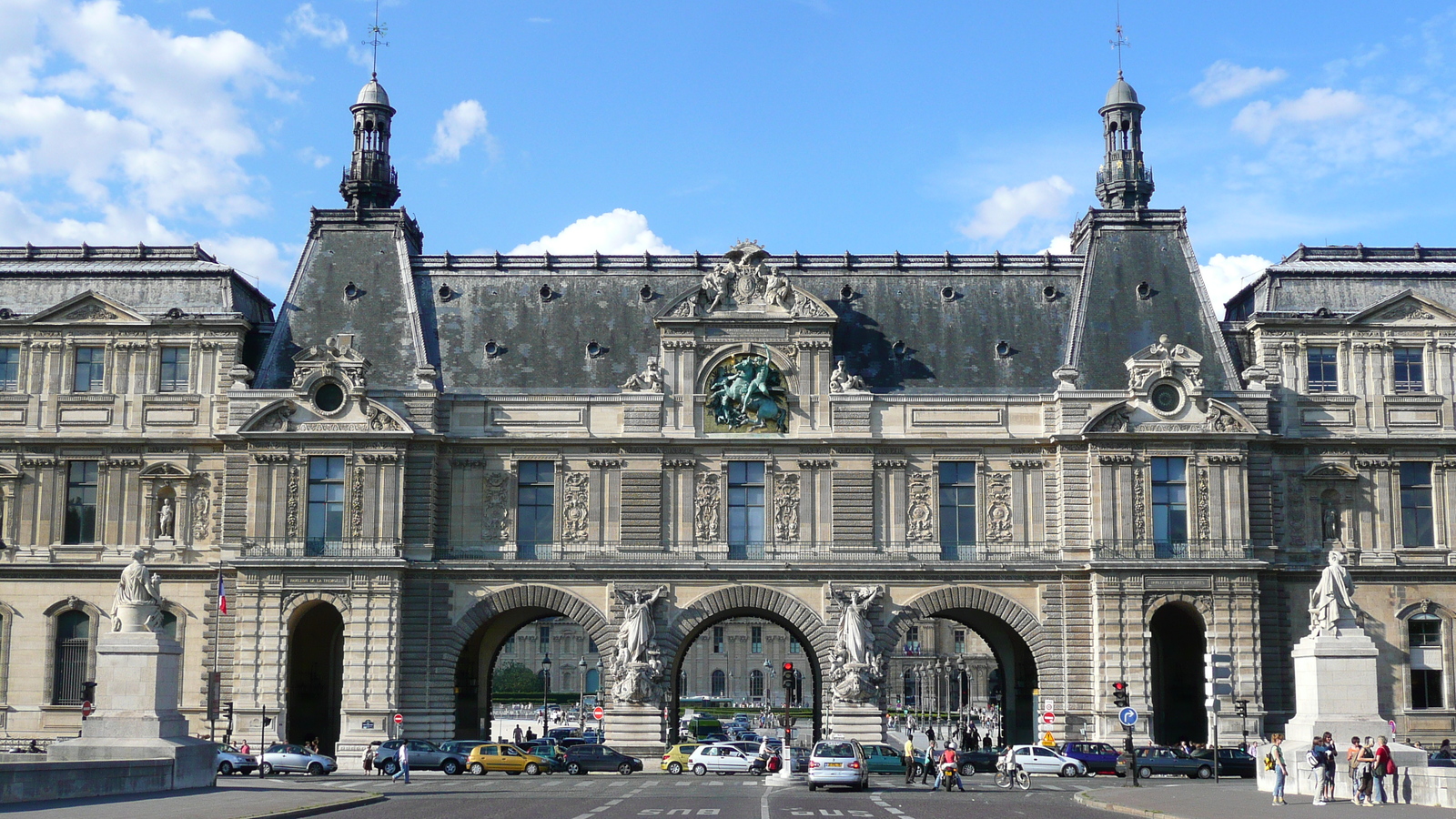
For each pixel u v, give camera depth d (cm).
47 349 9950
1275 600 9662
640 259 10456
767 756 9350
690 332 9806
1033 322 10219
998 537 9688
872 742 9406
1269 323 9925
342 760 9194
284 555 9419
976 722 16825
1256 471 9712
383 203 10794
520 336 10138
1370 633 9706
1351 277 10162
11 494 9819
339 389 9625
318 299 10150
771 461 9719
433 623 9506
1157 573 9438
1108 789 7606
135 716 6838
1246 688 9356
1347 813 5681
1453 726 9619
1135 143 10838
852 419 9725
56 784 5738
